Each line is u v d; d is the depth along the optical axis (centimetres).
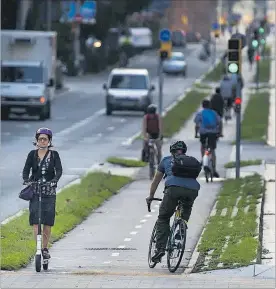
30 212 3791
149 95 12850
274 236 4772
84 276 3400
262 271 3769
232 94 11881
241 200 5931
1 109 11625
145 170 7831
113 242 4688
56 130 10700
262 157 8694
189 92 16888
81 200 5847
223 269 3806
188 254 4288
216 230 4809
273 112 13275
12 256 3922
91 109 13650
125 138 10106
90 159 8325
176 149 3844
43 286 3144
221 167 8006
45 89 11731
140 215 5606
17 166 7550
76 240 4744
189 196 3784
